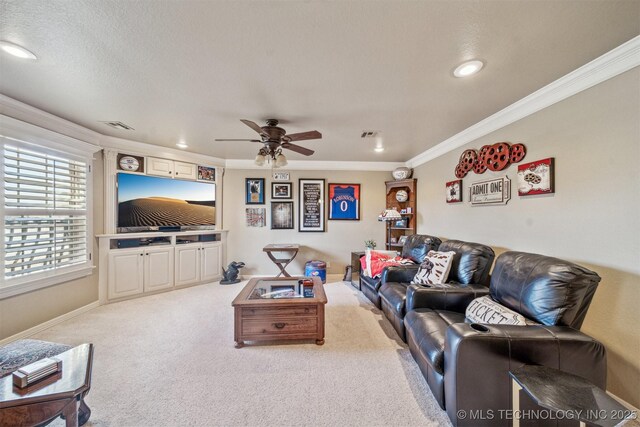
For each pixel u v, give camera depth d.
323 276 4.58
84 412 1.49
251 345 2.39
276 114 2.61
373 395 1.74
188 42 1.52
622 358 1.59
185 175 4.29
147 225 3.88
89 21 1.35
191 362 2.12
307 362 2.13
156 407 1.63
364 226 5.06
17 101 2.34
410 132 3.19
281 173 4.95
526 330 1.42
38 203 2.65
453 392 1.42
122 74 1.88
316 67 1.78
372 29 1.41
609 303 1.66
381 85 2.03
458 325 1.50
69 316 2.98
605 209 1.69
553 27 1.38
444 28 1.40
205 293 3.94
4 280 2.35
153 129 3.11
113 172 3.52
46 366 1.25
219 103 2.36
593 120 1.76
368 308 3.35
